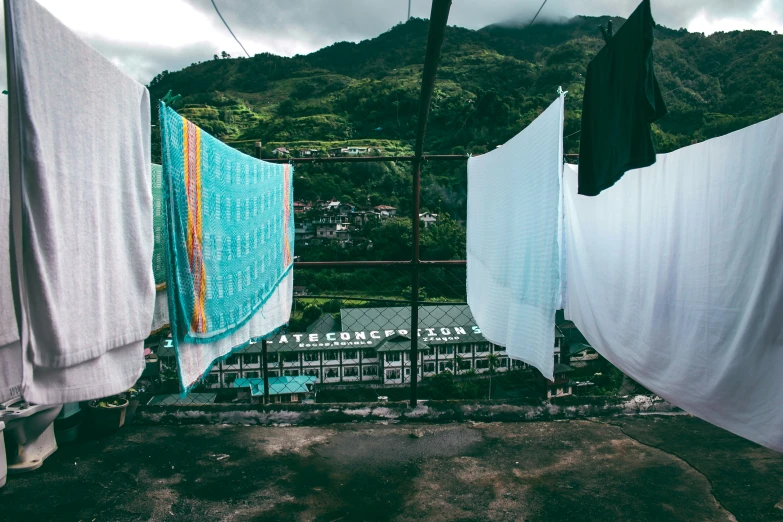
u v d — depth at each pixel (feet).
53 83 4.35
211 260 8.07
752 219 6.01
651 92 6.13
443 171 125.80
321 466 10.36
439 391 108.88
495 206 11.94
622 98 6.60
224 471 10.07
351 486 9.53
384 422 12.79
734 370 6.20
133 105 5.67
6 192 5.62
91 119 4.89
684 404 7.22
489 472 10.09
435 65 7.59
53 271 4.31
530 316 9.60
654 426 12.34
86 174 4.81
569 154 11.37
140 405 12.73
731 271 6.32
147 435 11.80
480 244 13.23
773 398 5.71
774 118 5.73
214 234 8.19
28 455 10.01
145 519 8.32
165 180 6.45
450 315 125.39
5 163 5.70
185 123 7.03
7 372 5.09
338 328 124.57
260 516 8.46
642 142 6.22
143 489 9.30
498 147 11.72
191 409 12.60
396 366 116.78
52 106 4.34
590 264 9.84
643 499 9.00
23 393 4.21
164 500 8.93
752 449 10.99
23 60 4.00
